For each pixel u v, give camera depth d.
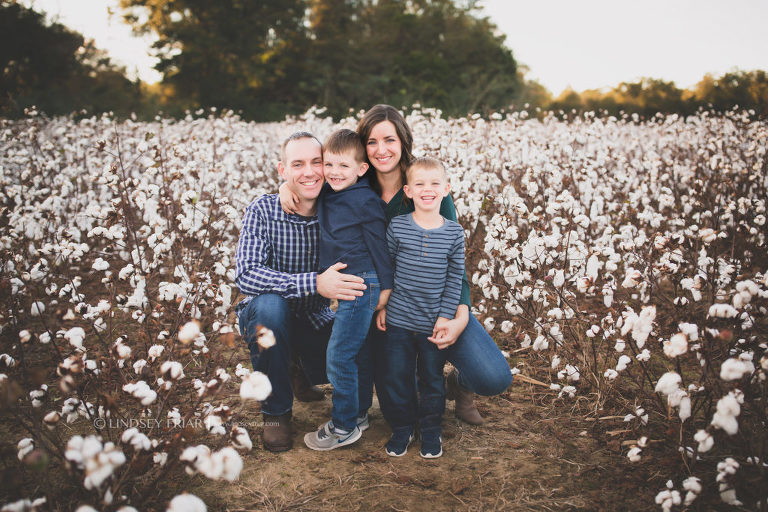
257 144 6.24
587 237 3.61
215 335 2.58
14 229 3.07
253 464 1.97
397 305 2.02
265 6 27.59
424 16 32.09
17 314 2.51
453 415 2.35
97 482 1.23
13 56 19.89
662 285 3.73
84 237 4.05
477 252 3.53
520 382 2.65
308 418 2.33
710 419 2.11
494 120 6.35
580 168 3.87
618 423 2.21
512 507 1.73
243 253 2.09
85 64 22.08
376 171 2.23
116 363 1.85
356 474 1.92
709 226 3.64
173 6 26.30
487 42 30.70
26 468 1.82
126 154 5.23
